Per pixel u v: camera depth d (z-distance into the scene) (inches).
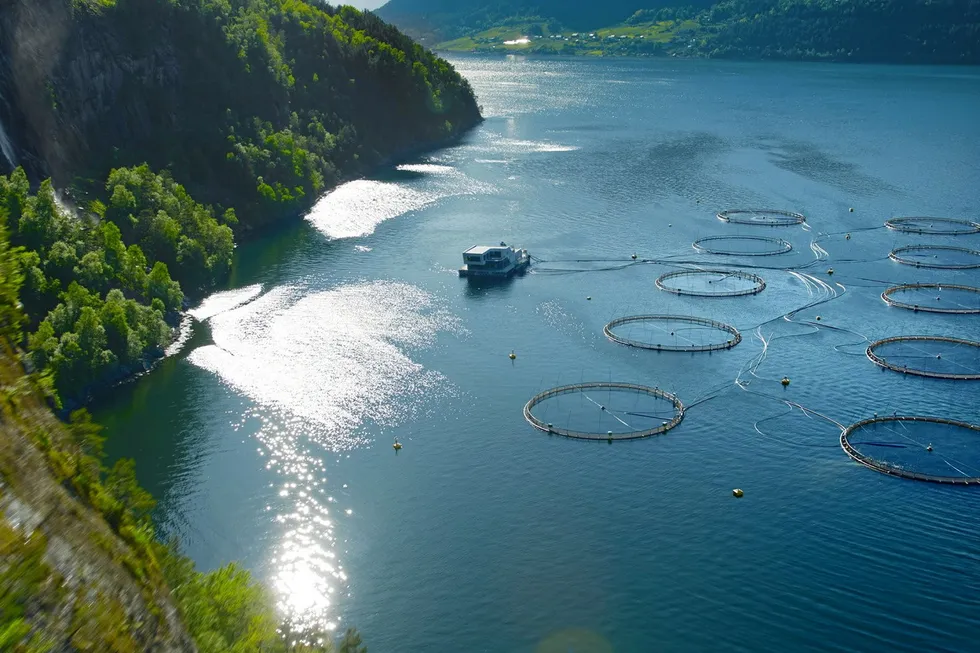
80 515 2452.0
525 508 5300.2
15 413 2461.9
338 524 5147.6
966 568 4781.0
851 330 7721.5
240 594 3314.5
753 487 5497.1
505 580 4712.1
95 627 2166.6
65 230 7652.6
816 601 4549.7
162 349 7249.0
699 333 7687.0
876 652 4234.7
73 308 6791.3
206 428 6102.4
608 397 6594.5
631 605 4537.4
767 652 4237.2
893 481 5536.4
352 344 7426.2
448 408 6412.4
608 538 5029.5
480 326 7829.7
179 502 5315.0
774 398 6565.0
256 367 6993.1
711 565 4808.1
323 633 3951.8
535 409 6407.5
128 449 5861.2
